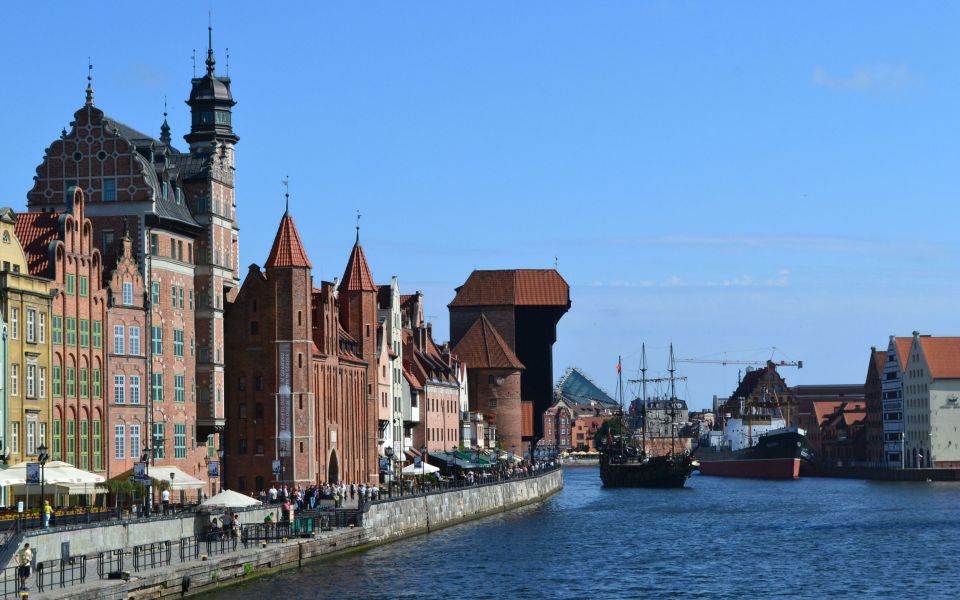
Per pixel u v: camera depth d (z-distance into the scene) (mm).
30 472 81125
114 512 91562
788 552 120125
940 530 143000
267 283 140625
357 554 110562
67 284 106625
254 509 105062
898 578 101625
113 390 113062
